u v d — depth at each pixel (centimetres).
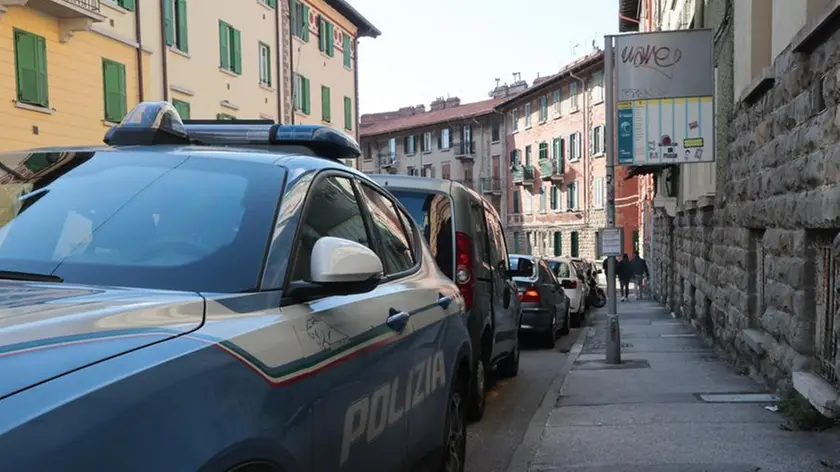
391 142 6253
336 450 227
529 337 1316
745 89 754
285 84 2900
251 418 177
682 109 929
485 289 657
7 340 146
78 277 217
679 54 926
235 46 2525
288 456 193
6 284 203
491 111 5322
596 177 4159
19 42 1582
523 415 673
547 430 573
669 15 1897
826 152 493
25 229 242
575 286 1622
